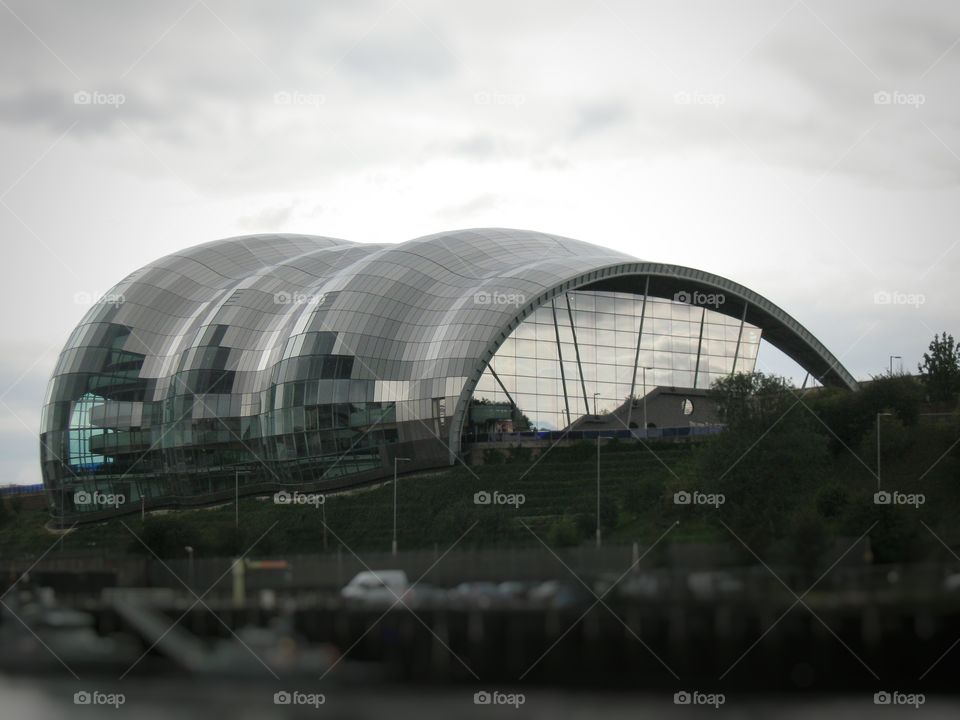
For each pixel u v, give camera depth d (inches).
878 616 2388.0
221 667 2588.6
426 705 2351.1
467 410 5398.6
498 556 2935.5
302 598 2819.9
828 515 3506.4
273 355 5885.8
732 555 2832.2
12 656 2746.1
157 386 6461.6
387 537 4330.7
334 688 2551.7
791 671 2386.8
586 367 6013.8
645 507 4042.8
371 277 5772.6
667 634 2460.6
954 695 2363.4
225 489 6033.5
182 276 6860.2
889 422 4370.1
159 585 3144.7
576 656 2475.4
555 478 4758.9
